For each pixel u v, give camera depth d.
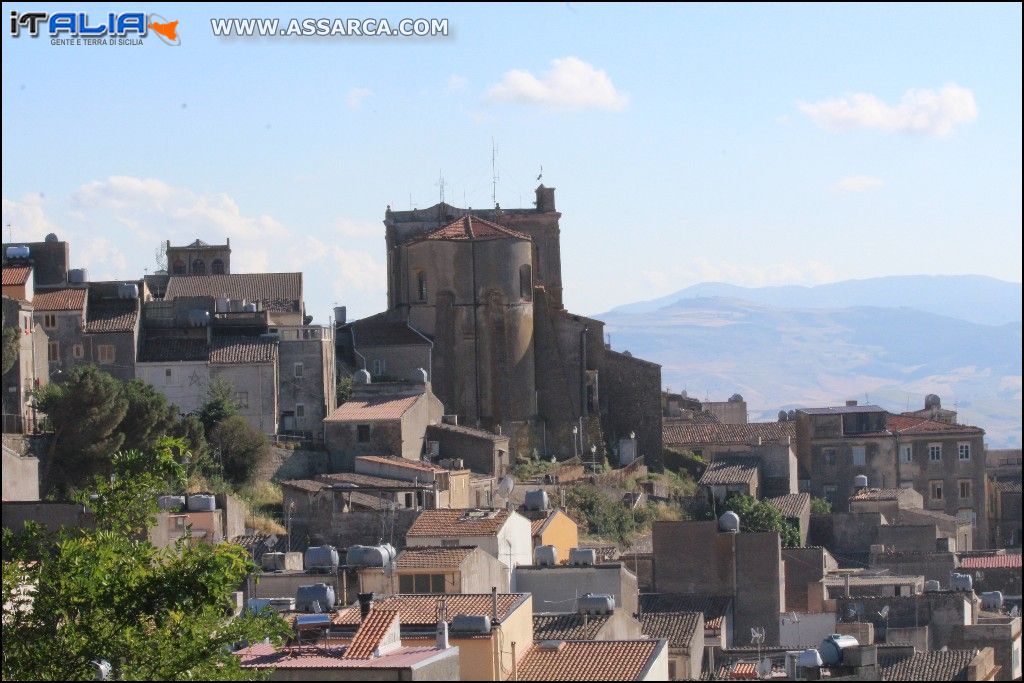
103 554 97.00
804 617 164.88
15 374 173.00
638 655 116.44
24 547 101.38
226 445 190.00
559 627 129.62
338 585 134.00
